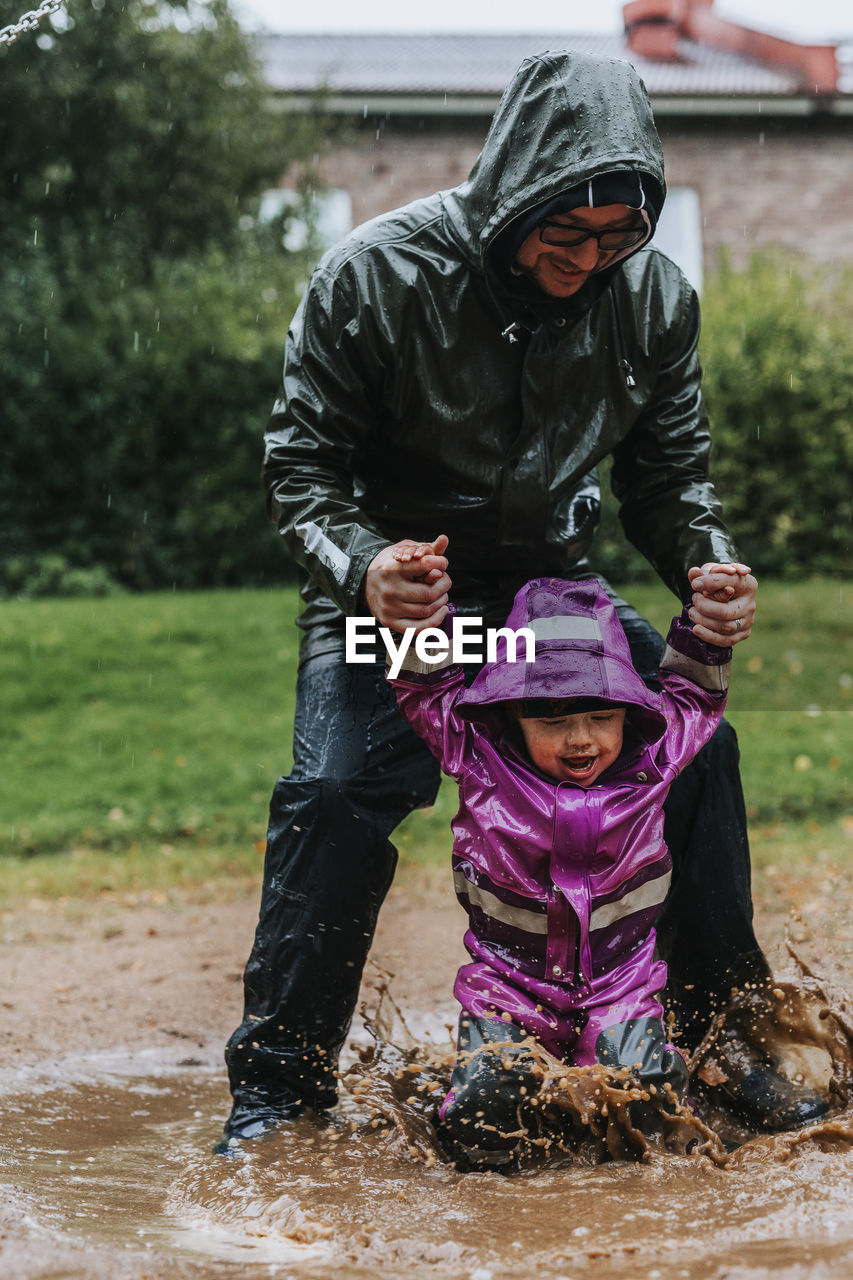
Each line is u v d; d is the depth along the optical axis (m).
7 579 17.12
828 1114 3.00
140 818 8.73
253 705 11.18
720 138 23.41
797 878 6.28
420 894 6.68
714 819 3.20
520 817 2.79
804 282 20.31
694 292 3.39
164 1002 4.96
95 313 18.11
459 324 3.07
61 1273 2.09
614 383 3.21
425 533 3.29
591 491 3.44
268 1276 2.09
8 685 11.55
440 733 2.93
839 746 9.91
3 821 8.66
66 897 6.92
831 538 18.05
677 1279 1.97
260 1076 3.05
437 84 23.80
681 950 3.26
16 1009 4.81
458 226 3.06
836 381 18.11
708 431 3.43
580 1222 2.28
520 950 2.78
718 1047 3.23
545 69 2.91
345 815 3.01
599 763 2.88
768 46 25.09
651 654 3.37
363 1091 3.09
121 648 12.66
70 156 20.31
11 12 19.72
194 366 17.67
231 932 6.09
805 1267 1.99
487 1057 2.66
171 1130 3.47
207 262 20.08
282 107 22.36
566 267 2.94
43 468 17.55
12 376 17.44
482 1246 2.21
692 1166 2.58
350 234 3.18
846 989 3.70
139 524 17.66
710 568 2.99
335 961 3.02
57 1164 3.01
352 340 3.07
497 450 3.15
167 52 20.75
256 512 17.67
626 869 2.79
